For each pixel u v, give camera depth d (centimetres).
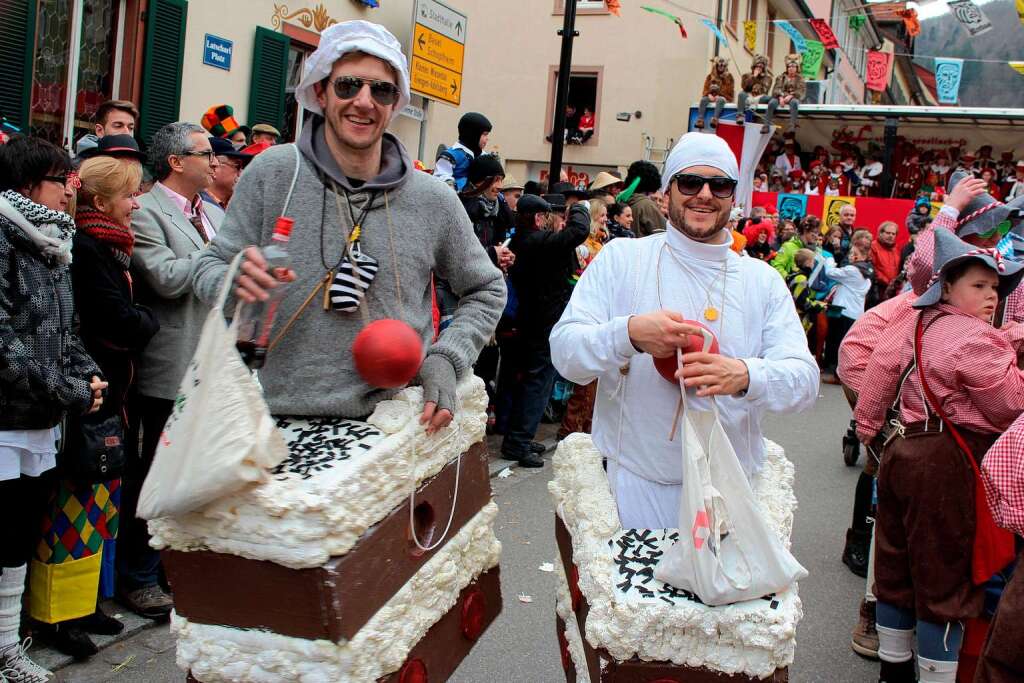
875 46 3331
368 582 225
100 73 798
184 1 833
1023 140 1956
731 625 233
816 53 1784
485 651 413
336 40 243
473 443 288
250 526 212
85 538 362
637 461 268
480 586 296
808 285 1229
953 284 341
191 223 429
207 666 225
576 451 295
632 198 859
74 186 351
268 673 221
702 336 244
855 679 413
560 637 307
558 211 726
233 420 205
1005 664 262
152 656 381
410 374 237
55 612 358
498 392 770
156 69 819
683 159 268
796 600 241
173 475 208
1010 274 341
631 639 235
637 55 1983
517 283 674
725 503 235
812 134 2062
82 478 352
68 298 342
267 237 249
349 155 252
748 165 1667
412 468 243
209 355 209
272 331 247
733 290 270
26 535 338
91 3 776
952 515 336
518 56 2069
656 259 274
